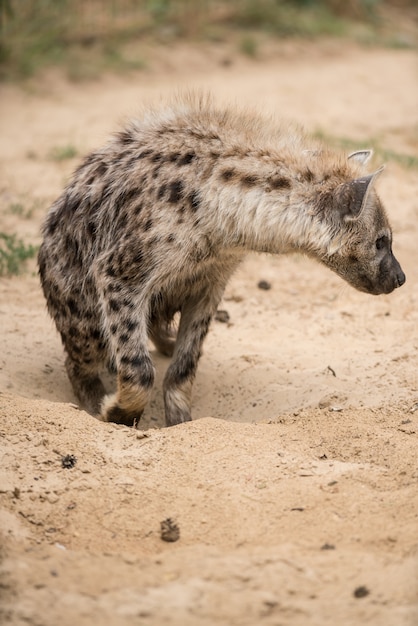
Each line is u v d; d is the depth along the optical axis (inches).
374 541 526.3
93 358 788.6
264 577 484.4
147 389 729.0
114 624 445.4
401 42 2154.3
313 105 1646.2
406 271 1039.0
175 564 500.1
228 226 697.6
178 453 634.2
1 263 1023.0
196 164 705.6
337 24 2166.6
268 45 2027.6
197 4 2020.2
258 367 839.7
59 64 1800.0
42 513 565.3
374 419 700.0
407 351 844.6
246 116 738.8
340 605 464.4
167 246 701.3
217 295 767.7
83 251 753.6
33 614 451.5
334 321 941.8
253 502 576.4
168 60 1882.4
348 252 718.5
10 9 1733.5
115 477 604.1
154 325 792.9
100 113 1582.2
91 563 504.1
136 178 719.7
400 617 453.4
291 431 671.1
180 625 446.0
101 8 2030.0
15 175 1301.7
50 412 674.8
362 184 689.6
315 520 553.3
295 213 696.4
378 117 1606.8
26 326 901.2
